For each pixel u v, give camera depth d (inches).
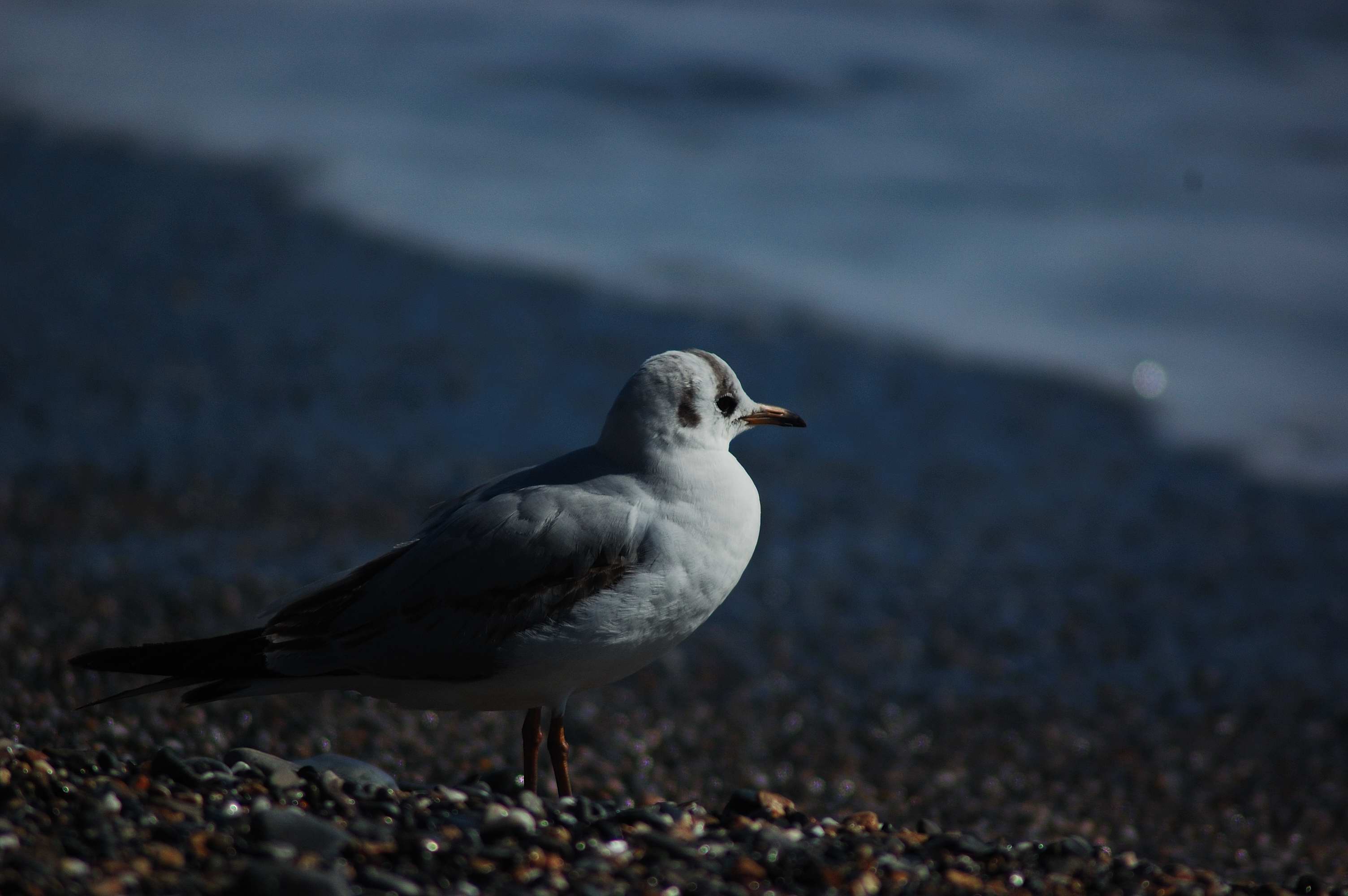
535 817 244.7
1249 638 492.1
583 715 420.8
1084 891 238.8
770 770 398.6
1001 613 504.7
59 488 540.4
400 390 648.4
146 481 551.2
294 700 398.9
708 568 287.6
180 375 651.5
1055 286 804.0
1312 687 460.4
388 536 515.8
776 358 708.0
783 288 794.2
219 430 600.4
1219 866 355.9
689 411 293.6
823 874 231.5
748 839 243.6
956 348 733.3
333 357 679.7
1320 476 615.8
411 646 278.8
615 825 243.0
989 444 637.3
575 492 285.1
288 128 1023.6
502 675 280.5
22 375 639.8
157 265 780.6
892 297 789.9
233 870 207.6
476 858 222.1
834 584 521.0
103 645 418.6
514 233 855.7
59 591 458.3
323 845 219.3
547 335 717.3
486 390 652.1
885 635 487.8
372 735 384.8
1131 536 563.5
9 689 378.9
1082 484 605.3
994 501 587.8
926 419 657.0
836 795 388.2
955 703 446.3
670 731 415.2
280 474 563.5
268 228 845.8
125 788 234.1
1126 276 811.4
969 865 245.6
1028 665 472.7
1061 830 374.6
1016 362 719.1
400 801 248.5
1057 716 441.1
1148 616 505.4
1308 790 401.4
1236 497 596.7
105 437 587.2
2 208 856.3
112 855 208.7
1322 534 566.9
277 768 263.0
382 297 755.4
